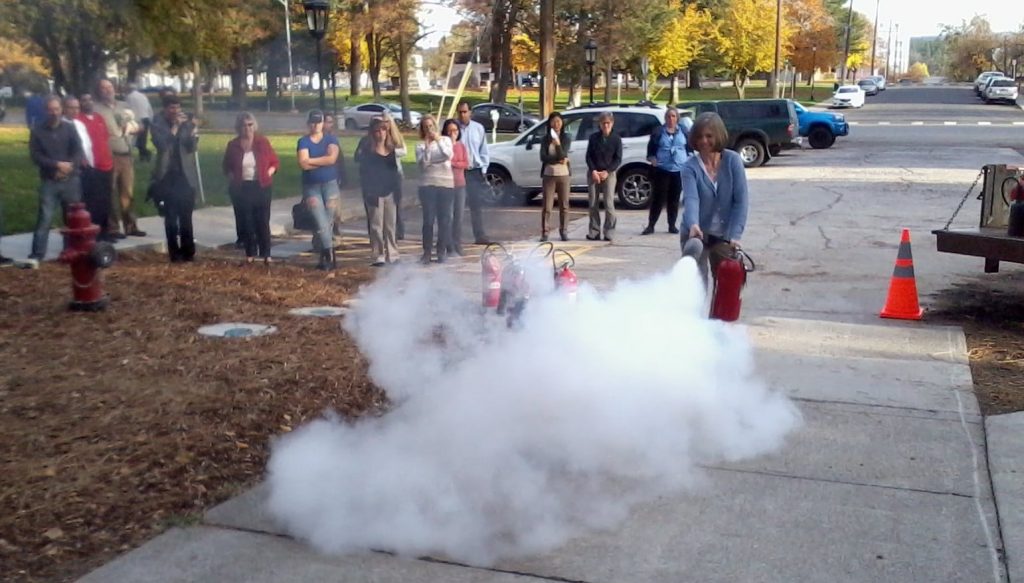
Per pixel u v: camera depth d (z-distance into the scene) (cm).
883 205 1622
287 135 2691
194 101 2061
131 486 459
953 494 457
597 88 6744
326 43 3406
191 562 390
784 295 913
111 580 375
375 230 1066
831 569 385
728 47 5822
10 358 667
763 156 2522
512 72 4634
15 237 1176
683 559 394
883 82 10288
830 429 544
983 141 3319
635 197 1664
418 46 4275
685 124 1453
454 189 1117
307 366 651
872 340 743
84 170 1100
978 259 1094
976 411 575
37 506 435
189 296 885
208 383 615
